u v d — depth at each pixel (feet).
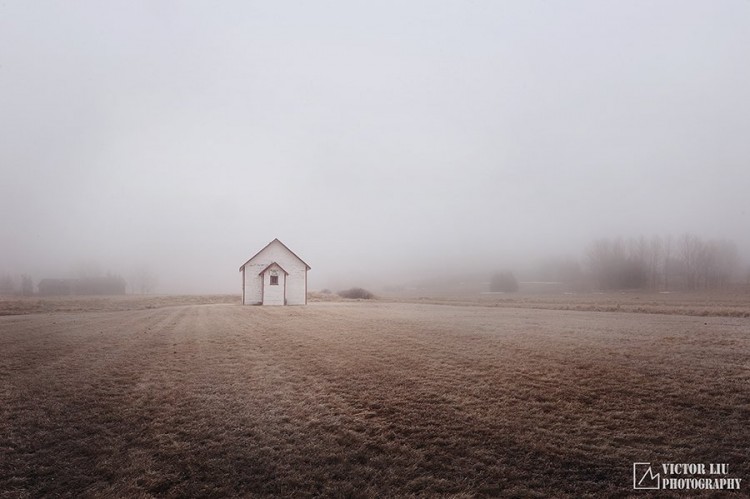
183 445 21.01
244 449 20.63
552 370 33.04
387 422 23.61
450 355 40.01
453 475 18.15
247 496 16.74
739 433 20.95
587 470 18.28
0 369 36.22
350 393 28.84
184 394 29.12
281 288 144.56
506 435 21.59
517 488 17.07
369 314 92.02
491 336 51.83
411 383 30.73
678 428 21.77
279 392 29.40
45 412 25.54
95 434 22.47
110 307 124.16
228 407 26.43
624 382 29.17
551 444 20.53
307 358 40.57
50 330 63.46
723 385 27.68
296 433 22.43
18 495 16.89
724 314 86.63
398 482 17.71
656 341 45.32
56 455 20.15
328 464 19.21
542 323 68.03
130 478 18.07
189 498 16.62
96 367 37.19
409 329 60.64
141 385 31.35
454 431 22.24
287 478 18.01
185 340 53.06
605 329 57.62
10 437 22.03
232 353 43.86
